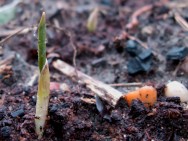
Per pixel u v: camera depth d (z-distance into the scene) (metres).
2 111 0.15
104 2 0.26
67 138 0.14
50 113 0.15
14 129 0.14
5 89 0.17
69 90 0.17
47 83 0.14
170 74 0.18
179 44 0.20
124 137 0.15
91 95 0.16
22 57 0.21
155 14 0.24
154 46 0.21
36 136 0.14
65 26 0.23
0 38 0.22
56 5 0.25
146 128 0.15
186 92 0.16
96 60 0.20
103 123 0.15
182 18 0.22
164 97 0.16
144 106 0.15
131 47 0.20
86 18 0.24
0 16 0.23
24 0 0.26
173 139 0.15
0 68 0.18
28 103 0.16
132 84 0.18
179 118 0.15
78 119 0.15
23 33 0.22
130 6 0.26
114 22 0.24
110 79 0.19
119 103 0.16
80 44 0.21
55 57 0.20
